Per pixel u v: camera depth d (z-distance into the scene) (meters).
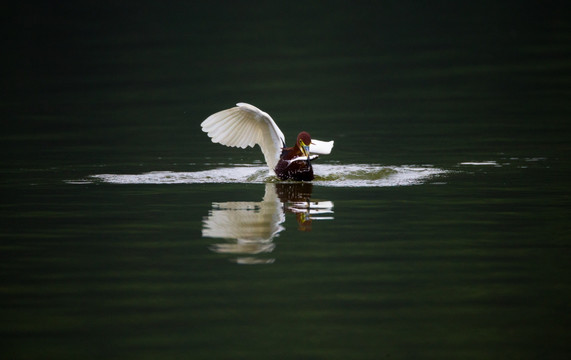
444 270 9.59
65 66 35.72
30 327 8.04
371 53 38.66
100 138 21.08
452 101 27.05
